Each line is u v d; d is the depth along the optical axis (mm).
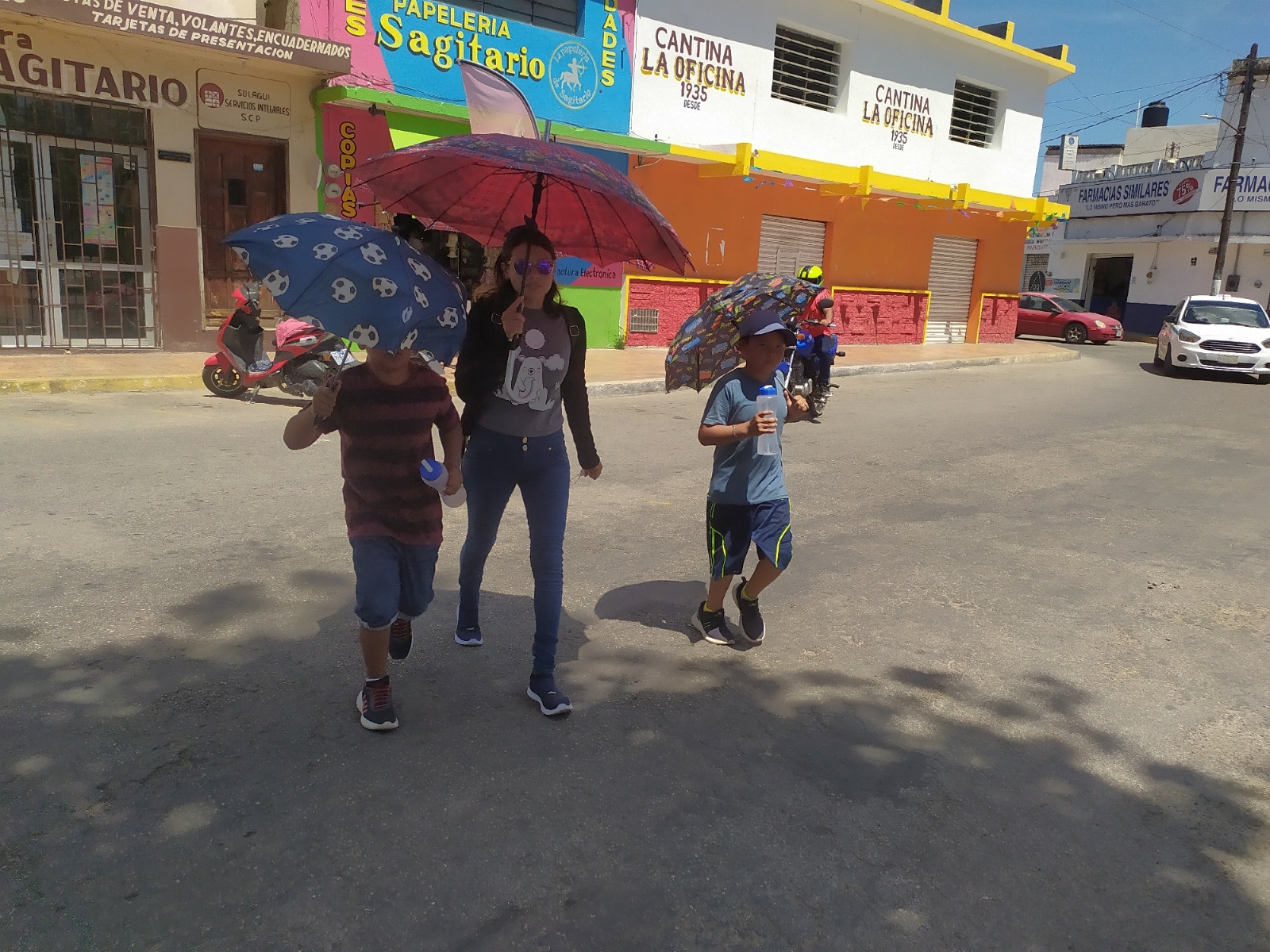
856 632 4789
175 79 11766
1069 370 19594
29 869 2611
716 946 2514
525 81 14570
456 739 3469
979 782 3418
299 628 4328
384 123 13312
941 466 8984
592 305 16484
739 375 4293
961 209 21266
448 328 3111
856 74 19266
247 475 6941
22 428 8023
